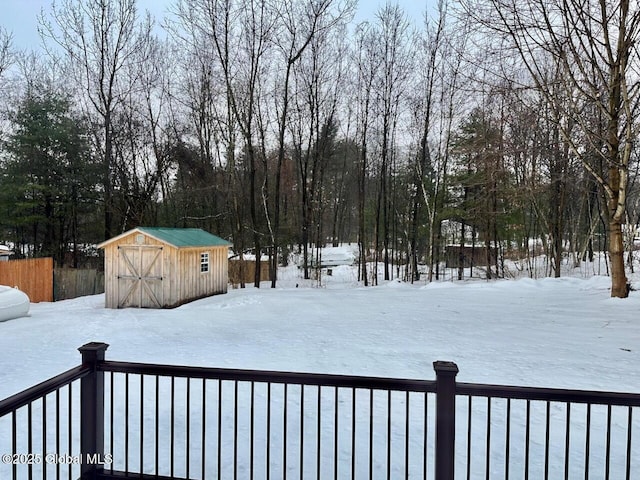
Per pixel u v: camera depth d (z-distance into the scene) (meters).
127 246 10.85
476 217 16.39
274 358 5.06
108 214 17.55
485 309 8.73
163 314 8.96
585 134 8.65
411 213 19.91
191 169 18.73
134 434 3.08
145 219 17.95
